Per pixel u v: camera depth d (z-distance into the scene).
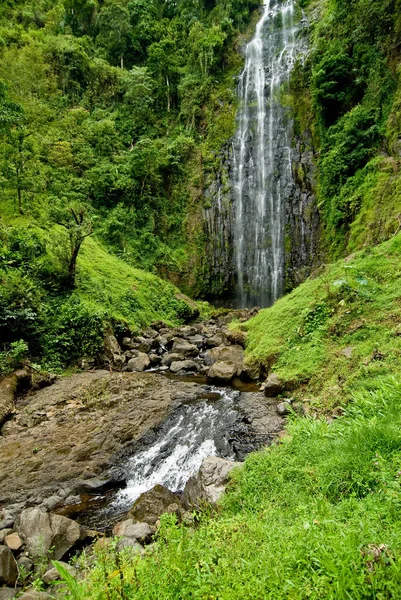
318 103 21.75
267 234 24.28
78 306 13.15
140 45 33.28
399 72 17.03
